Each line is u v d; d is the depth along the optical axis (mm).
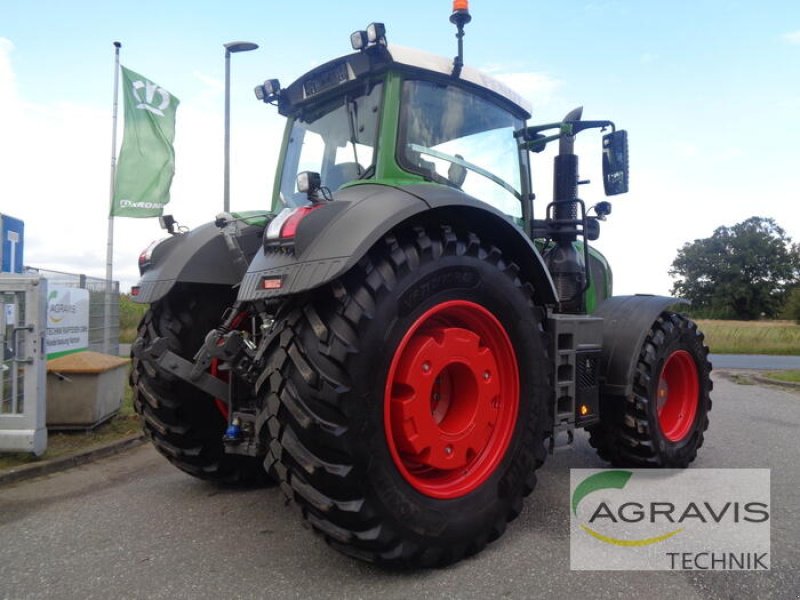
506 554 2715
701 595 2340
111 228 11156
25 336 4398
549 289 3154
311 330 2363
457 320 2838
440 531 2500
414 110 3211
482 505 2680
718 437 5398
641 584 2428
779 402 7930
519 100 3873
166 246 3562
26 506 3498
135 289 3570
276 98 3740
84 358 5414
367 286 2400
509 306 2883
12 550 2812
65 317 7324
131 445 5062
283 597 2312
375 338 2375
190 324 3426
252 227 3531
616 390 3797
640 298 4109
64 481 4047
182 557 2697
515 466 2857
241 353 2809
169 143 11141
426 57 3215
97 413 5301
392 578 2467
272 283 2424
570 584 2424
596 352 3584
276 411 2383
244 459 3676
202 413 3484
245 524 3115
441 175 3299
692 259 77438
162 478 4066
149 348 3191
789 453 4734
